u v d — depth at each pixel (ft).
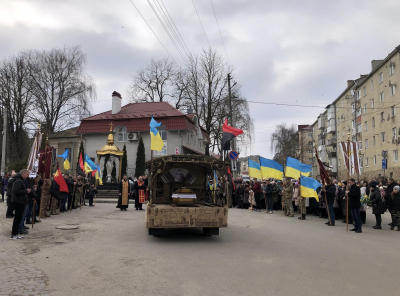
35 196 32.94
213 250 25.80
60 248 25.35
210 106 122.31
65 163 57.06
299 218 49.11
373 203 40.52
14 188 28.22
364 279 19.12
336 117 188.85
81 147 98.22
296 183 56.34
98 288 16.69
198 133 120.06
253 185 61.98
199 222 29.50
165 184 36.22
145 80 150.20
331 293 16.71
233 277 18.85
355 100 153.48
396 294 16.80
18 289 16.15
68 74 117.70
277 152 235.61
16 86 114.01
